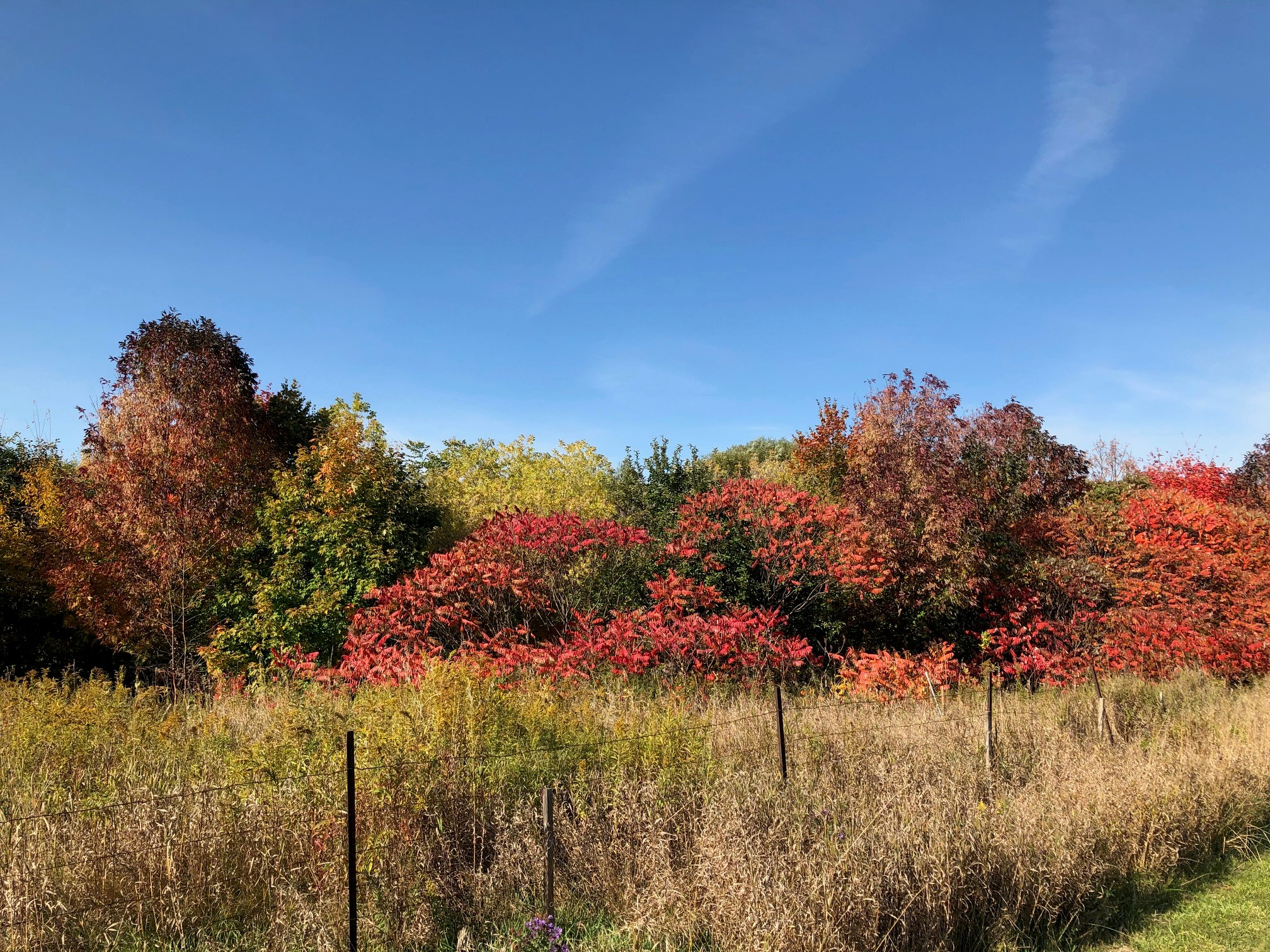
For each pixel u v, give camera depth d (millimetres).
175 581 16031
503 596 12844
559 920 4773
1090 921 5176
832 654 12984
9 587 17750
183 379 16812
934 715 8922
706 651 11414
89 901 4465
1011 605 14227
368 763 5402
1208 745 7895
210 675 14234
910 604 13812
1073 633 14031
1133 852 5832
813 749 7293
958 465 14148
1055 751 7430
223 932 4523
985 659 13617
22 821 4734
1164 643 14000
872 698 10945
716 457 40719
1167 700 11250
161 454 16172
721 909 4434
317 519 15062
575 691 9211
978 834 5203
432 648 12055
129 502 15898
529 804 5719
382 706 6250
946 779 6348
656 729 6887
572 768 6492
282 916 4469
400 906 4641
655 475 17859
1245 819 6641
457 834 5363
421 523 17500
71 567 16172
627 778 6289
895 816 5352
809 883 4430
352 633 12250
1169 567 16078
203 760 6367
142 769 6230
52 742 6488
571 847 5324
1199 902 5473
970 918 4805
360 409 16594
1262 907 5344
